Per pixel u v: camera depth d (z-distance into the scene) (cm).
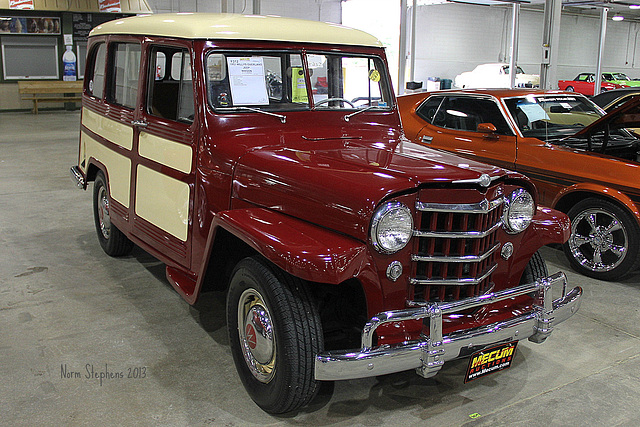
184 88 324
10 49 1650
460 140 565
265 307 263
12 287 421
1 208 639
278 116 327
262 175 284
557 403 290
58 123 1427
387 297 257
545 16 1309
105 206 473
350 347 322
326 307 300
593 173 461
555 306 282
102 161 449
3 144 1081
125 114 396
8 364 313
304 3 2256
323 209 255
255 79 324
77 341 342
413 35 1606
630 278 473
